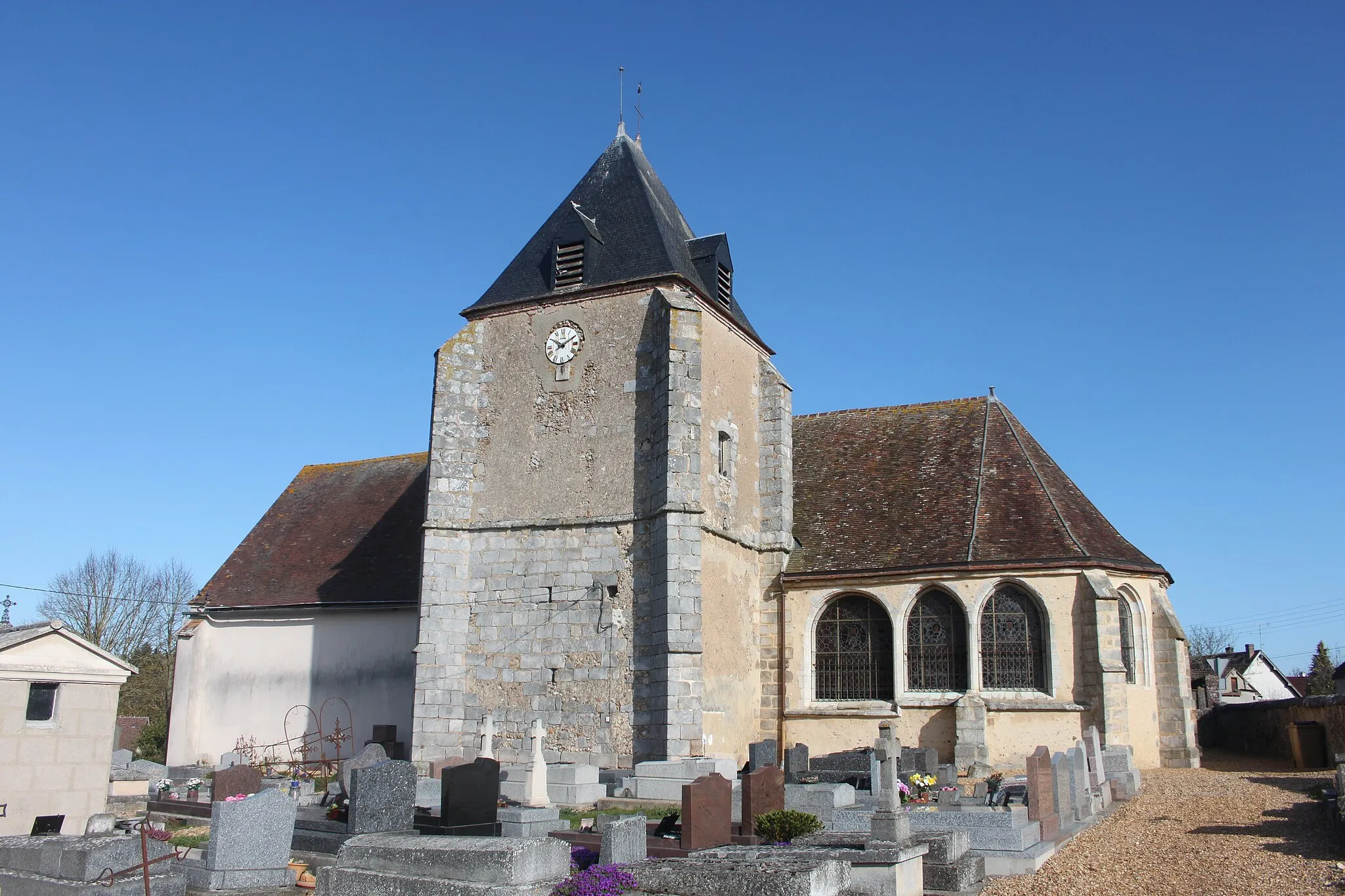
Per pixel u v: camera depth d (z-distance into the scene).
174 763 30.05
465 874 10.35
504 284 26.31
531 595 23.69
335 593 30.12
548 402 24.66
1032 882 13.44
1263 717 29.73
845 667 25.44
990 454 27.19
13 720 17.84
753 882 10.07
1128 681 24.44
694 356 23.19
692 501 22.47
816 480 28.72
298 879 12.80
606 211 26.53
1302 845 14.30
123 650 47.94
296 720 29.50
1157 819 17.30
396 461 35.41
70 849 11.48
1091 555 23.98
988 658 24.16
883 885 11.41
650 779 19.86
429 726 23.30
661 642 21.80
